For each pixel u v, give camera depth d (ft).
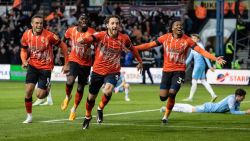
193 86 96.22
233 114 71.41
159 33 162.40
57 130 55.01
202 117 67.87
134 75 153.17
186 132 53.88
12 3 182.91
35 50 58.70
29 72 59.67
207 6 168.45
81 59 64.34
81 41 54.39
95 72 55.72
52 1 181.47
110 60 55.62
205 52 58.54
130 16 171.01
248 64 158.81
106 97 58.03
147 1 175.63
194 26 168.86
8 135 51.31
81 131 54.19
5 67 166.30
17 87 131.95
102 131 54.24
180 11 168.45
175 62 60.18
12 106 83.35
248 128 57.36
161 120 64.75
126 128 56.75
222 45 154.30
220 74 146.30
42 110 76.74
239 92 71.00
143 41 162.50
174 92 59.67
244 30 162.20
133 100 97.14
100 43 55.11
